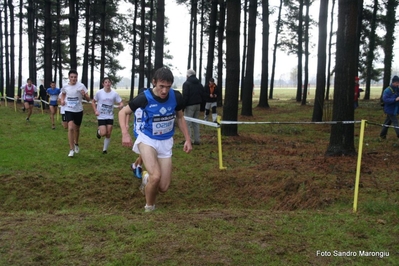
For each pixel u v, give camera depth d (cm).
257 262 362
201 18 3198
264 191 698
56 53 3588
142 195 704
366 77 3425
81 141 1123
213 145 1067
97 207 657
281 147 1057
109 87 936
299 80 3331
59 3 2880
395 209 525
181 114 525
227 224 449
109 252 375
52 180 749
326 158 841
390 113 1112
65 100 920
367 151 951
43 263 356
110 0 3072
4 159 873
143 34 2886
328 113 1700
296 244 402
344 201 604
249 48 1961
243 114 1995
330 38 3027
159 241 397
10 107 2408
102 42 2898
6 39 3114
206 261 361
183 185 741
